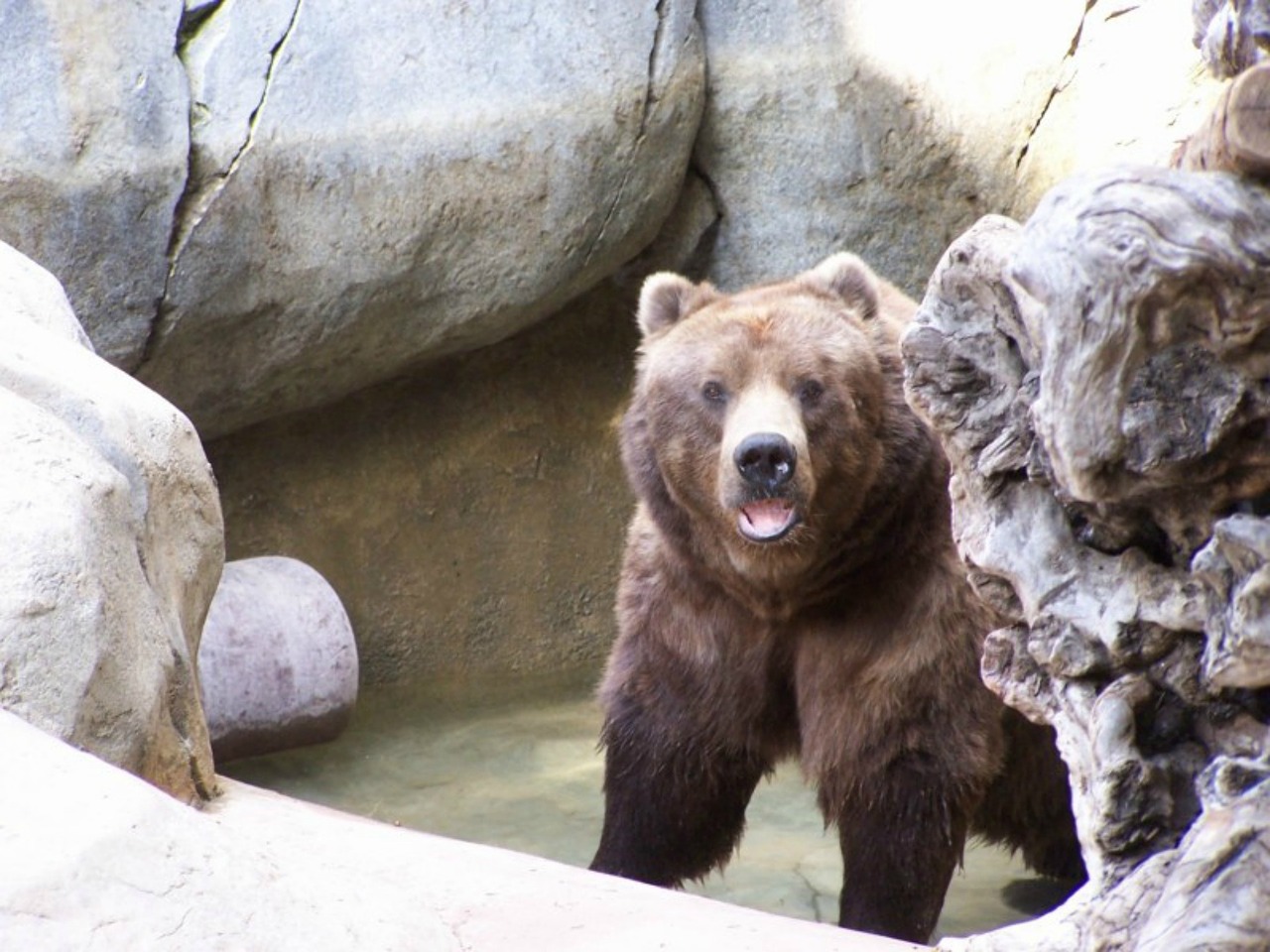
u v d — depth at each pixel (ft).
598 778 43.60
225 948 17.20
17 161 38.65
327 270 42.70
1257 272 15.72
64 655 21.65
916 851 32.48
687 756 34.32
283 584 44.45
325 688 43.98
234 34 41.14
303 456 49.11
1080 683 20.07
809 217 48.80
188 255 40.91
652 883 34.86
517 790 42.75
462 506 50.93
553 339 50.93
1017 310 19.57
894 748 32.42
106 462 24.58
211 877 17.80
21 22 38.86
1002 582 21.09
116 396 26.43
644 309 35.83
